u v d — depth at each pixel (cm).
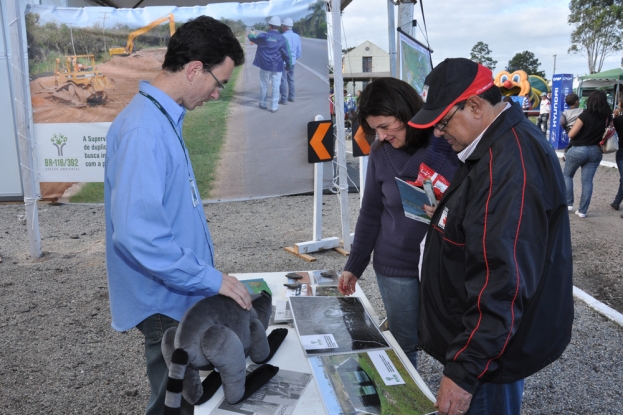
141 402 282
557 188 136
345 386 151
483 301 131
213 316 141
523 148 135
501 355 136
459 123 141
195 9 519
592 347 341
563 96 1495
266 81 534
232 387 139
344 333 182
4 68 771
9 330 366
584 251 552
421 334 171
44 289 446
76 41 511
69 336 359
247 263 507
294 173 564
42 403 279
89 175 534
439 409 136
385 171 202
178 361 132
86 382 301
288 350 172
